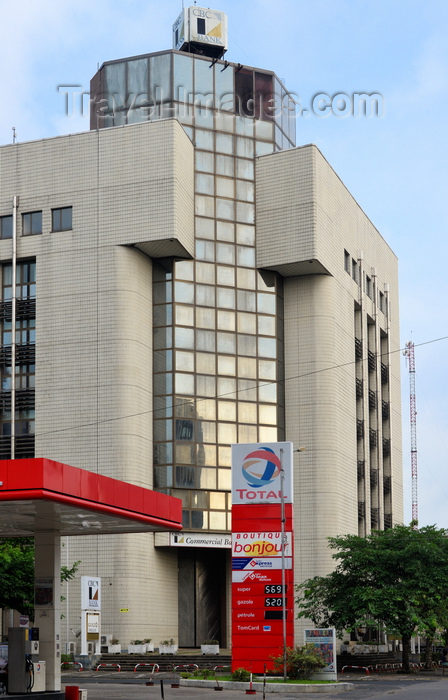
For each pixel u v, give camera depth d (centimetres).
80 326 6481
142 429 6384
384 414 8456
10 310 6750
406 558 5362
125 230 6481
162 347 6600
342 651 6531
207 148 6931
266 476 4225
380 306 8556
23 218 6775
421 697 3441
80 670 5288
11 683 3033
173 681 4462
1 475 2858
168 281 6662
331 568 6538
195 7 7381
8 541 5388
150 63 7044
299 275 7056
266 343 6856
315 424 6788
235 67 7188
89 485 3072
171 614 6419
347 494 6994
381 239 8694
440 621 5372
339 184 7438
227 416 6631
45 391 6494
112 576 6041
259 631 4116
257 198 7000
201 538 6362
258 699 3369
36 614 3447
